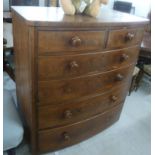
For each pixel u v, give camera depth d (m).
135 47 1.33
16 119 1.17
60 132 1.28
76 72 1.06
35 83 0.98
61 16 0.99
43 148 1.30
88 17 1.07
